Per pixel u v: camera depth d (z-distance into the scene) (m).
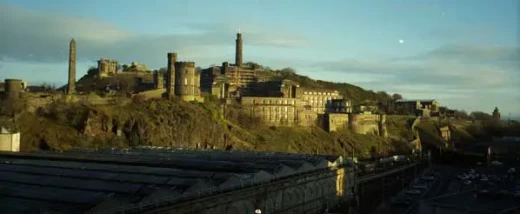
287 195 113.81
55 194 85.50
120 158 128.88
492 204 78.69
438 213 78.19
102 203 74.31
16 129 193.75
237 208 95.12
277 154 163.38
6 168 109.88
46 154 135.88
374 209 152.62
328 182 136.88
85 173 100.75
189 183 90.06
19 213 77.56
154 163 118.06
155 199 78.88
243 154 159.88
